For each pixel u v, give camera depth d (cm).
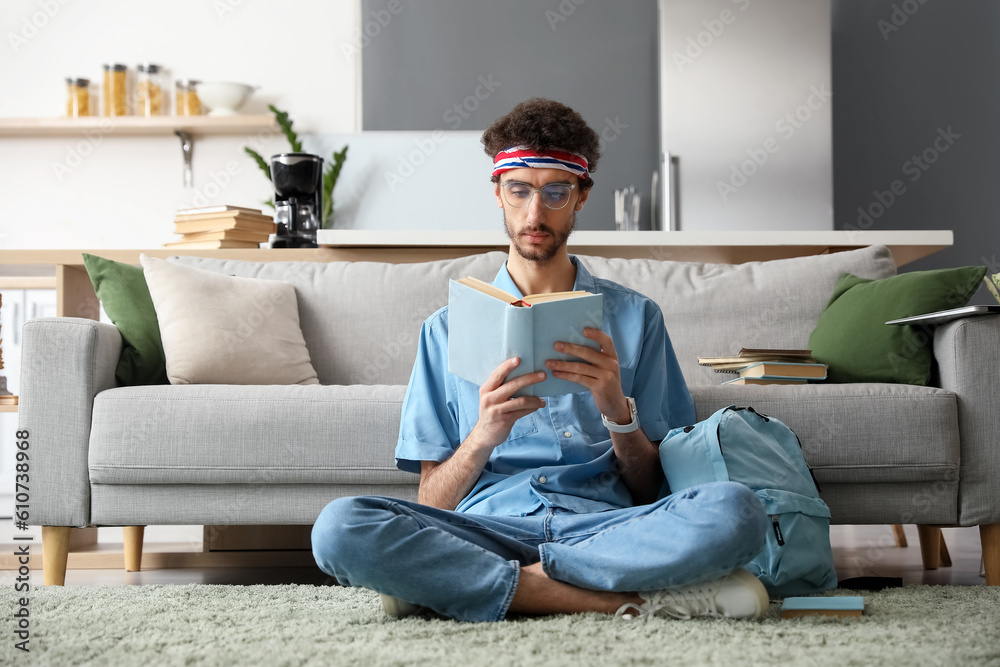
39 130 453
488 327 137
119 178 464
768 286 256
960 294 215
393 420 196
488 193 457
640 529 130
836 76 502
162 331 230
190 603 156
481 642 117
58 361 201
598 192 496
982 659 109
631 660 108
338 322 255
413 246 296
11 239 461
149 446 196
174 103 455
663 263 266
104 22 469
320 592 169
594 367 136
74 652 119
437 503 152
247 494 198
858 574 225
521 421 157
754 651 111
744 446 158
